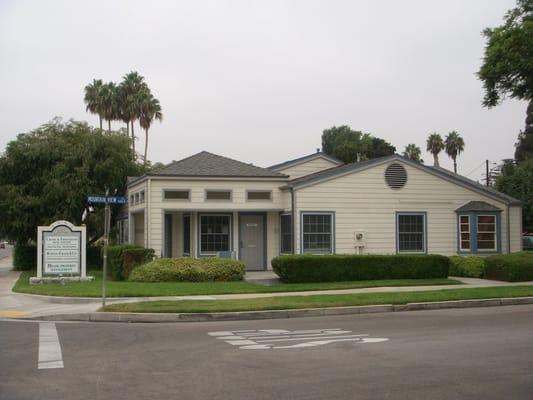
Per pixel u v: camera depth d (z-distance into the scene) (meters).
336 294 18.50
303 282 21.58
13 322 14.71
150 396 7.49
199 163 26.39
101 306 16.47
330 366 9.15
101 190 31.66
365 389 7.75
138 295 18.27
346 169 25.00
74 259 22.53
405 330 12.84
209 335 12.44
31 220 31.05
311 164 30.72
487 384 8.00
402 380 8.23
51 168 31.70
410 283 21.28
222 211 25.48
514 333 12.25
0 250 93.12
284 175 25.88
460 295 18.16
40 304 17.53
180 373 8.76
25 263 33.75
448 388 7.80
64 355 10.23
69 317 15.16
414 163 25.81
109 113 55.75
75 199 30.61
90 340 11.84
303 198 24.48
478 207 26.08
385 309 16.64
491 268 23.44
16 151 31.41
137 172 34.06
